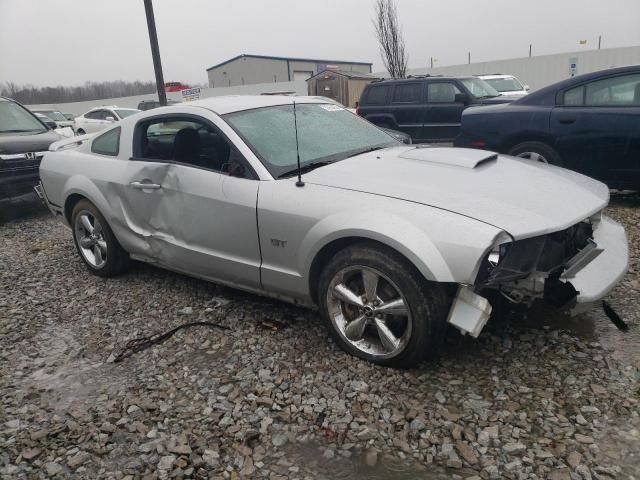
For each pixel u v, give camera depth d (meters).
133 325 4.00
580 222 3.39
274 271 3.56
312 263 3.35
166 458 2.58
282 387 3.07
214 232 3.81
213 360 3.42
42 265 5.52
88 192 4.71
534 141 6.45
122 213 4.52
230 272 3.85
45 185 5.30
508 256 2.87
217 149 4.08
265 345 3.54
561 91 6.30
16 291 4.81
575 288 2.96
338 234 3.14
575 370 3.02
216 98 4.50
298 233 3.34
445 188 3.20
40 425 2.89
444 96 11.70
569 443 2.49
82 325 4.07
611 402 2.74
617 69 6.00
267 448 2.61
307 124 4.20
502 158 3.93
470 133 6.92
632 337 3.30
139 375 3.31
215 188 3.75
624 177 5.97
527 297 3.04
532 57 23.92
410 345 3.02
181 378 3.24
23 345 3.80
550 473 2.32
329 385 3.05
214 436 2.71
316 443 2.62
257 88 33.38
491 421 2.67
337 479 2.40
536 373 3.03
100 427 2.83
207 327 3.85
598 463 2.36
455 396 2.88
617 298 3.80
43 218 7.79
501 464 2.40
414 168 3.55
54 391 3.21
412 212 2.97
